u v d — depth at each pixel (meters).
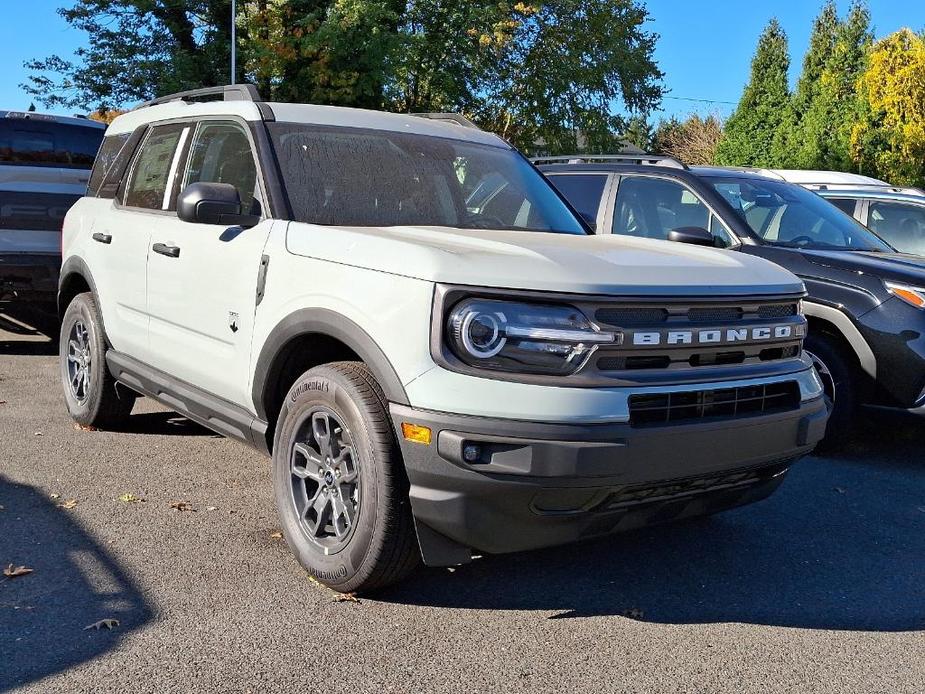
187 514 4.41
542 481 3.04
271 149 4.26
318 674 2.96
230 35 26.03
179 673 2.92
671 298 3.31
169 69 25.20
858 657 3.23
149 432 5.89
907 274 5.63
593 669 3.07
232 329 4.14
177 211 4.44
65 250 6.17
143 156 5.47
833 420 5.86
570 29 30.91
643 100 33.19
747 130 37.88
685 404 3.28
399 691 2.87
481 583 3.76
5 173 7.77
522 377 3.08
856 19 30.38
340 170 4.32
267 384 3.92
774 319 3.68
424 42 27.02
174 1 25.02
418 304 3.21
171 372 4.75
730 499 3.69
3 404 6.51
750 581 3.90
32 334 9.82
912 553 4.32
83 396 5.84
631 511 3.35
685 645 3.28
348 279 3.50
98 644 3.10
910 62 24.84
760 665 3.14
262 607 3.43
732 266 3.73
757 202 6.74
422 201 4.40
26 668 2.92
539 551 4.14
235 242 4.17
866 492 5.29
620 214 7.02
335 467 3.57
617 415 3.08
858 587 3.88
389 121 4.85
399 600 3.55
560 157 7.98
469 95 30.19
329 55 24.11
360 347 3.36
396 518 3.31
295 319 3.68
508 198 4.75
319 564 3.58
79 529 4.15
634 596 3.70
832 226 6.73
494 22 28.30
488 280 3.15
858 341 5.67
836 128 27.14
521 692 2.90
